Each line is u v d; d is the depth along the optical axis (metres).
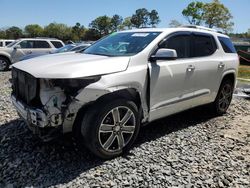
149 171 3.73
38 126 3.58
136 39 4.77
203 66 5.32
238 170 3.91
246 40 51.97
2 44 22.98
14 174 3.61
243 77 16.52
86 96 3.59
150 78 4.33
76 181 3.46
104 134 3.88
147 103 4.40
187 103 5.17
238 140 4.95
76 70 3.62
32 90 3.67
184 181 3.55
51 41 17.75
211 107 6.15
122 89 3.96
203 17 49.53
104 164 3.86
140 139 4.73
